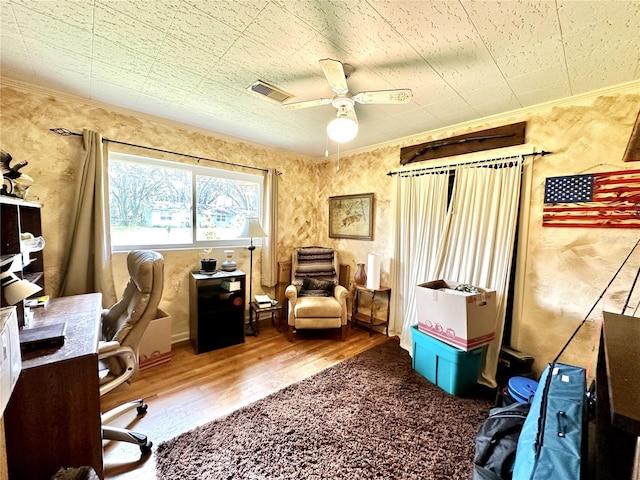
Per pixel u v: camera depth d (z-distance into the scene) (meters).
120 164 2.58
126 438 1.50
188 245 3.01
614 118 1.86
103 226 2.34
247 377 2.29
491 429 1.39
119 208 2.59
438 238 2.76
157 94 2.17
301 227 4.02
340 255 3.89
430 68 1.71
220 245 3.26
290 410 1.88
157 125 2.69
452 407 1.95
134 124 2.55
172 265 2.89
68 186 2.27
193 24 1.37
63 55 1.66
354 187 3.68
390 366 2.51
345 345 2.96
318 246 4.15
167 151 2.76
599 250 1.93
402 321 3.13
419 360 2.39
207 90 2.09
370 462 1.48
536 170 2.20
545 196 2.15
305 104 1.74
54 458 1.13
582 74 1.72
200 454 1.50
